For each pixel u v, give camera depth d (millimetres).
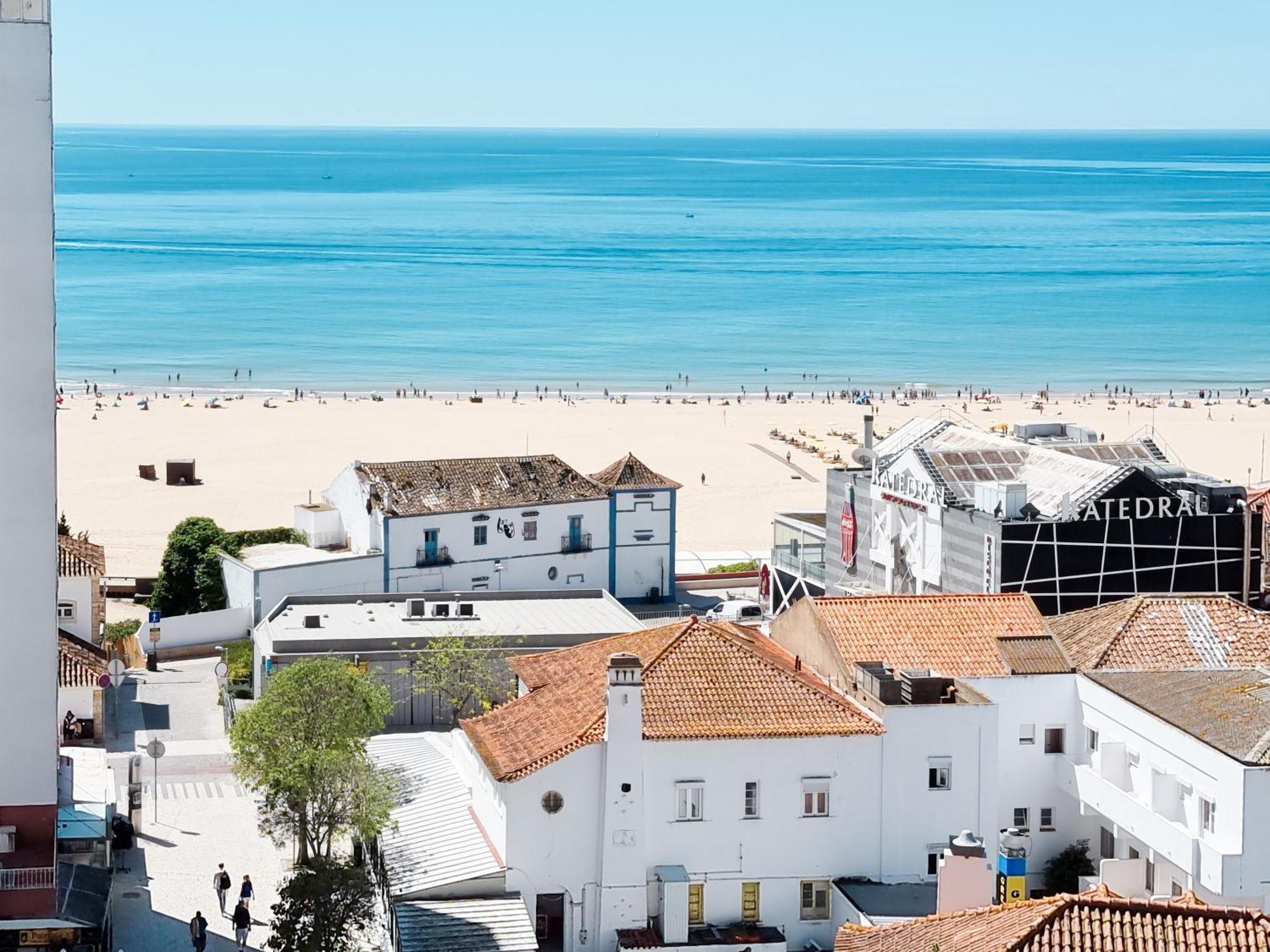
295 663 87375
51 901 65938
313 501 176875
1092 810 76938
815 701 73750
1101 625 83500
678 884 69750
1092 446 110938
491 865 70062
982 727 73250
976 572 99062
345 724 77188
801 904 72750
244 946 70812
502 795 69875
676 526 154125
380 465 130125
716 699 73062
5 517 65438
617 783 69812
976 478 104938
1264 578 100688
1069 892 75875
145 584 139625
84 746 96562
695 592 142500
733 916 72125
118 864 79438
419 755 82938
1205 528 99250
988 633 81938
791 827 72250
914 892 71688
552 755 69938
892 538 108750
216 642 119250
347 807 75562
